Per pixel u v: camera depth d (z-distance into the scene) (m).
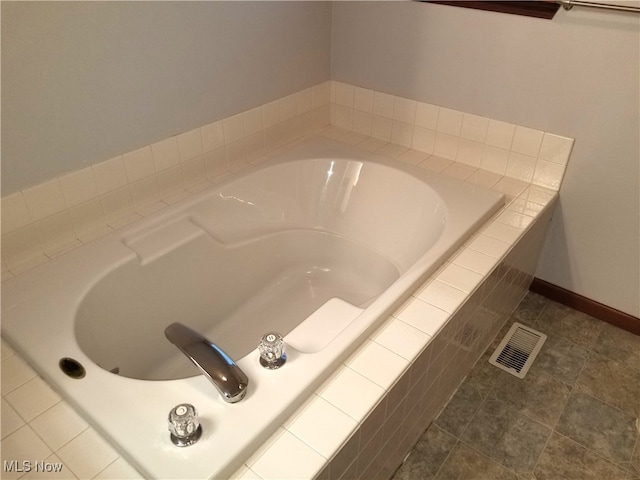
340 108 2.31
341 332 1.20
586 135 1.72
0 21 1.17
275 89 2.00
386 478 1.41
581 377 1.75
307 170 1.97
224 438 0.96
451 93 1.96
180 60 1.60
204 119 1.77
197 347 1.03
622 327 1.93
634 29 1.50
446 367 1.49
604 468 1.48
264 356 1.10
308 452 0.98
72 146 1.42
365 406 1.07
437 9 1.84
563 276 2.01
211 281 1.70
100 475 0.94
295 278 1.98
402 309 1.33
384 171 1.94
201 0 1.58
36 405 1.06
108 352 1.39
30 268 1.40
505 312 1.90
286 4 1.88
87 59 1.36
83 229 1.54
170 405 1.03
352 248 1.96
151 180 1.67
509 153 1.92
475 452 1.52
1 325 1.21
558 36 1.64
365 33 2.07
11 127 1.28
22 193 1.36
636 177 1.68
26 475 0.93
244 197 1.83
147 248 1.51
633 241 1.78
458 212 1.67
